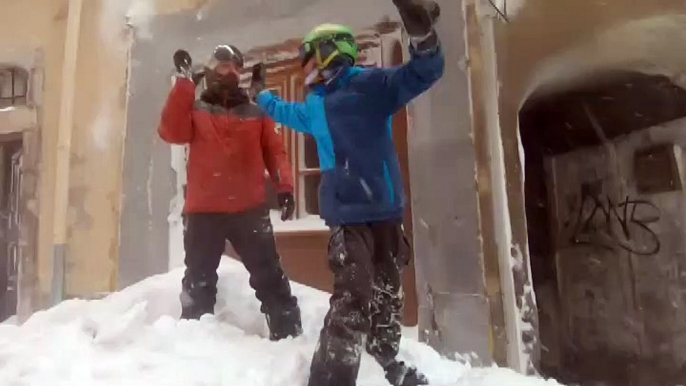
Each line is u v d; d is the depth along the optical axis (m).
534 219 8.10
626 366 7.03
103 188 6.38
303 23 5.83
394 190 2.88
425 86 2.72
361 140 2.84
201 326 3.70
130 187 6.20
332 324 2.68
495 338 4.87
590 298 7.60
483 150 5.12
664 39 5.31
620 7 5.18
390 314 3.00
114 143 6.41
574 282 7.84
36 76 7.16
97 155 6.45
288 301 3.90
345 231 2.80
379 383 2.99
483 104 5.16
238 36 6.09
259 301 4.30
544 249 8.09
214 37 6.18
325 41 2.99
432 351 3.86
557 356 7.79
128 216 6.15
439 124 5.23
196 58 6.19
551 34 5.33
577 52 5.35
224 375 2.97
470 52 5.23
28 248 6.93
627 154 7.11
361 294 2.70
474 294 4.93
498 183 5.04
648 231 6.85
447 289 5.03
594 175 7.59
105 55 6.59
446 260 5.06
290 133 5.91
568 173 7.99
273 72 6.04
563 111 7.31
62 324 3.99
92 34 6.69
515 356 4.81
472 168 5.07
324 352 2.66
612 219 7.32
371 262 2.80
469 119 5.14
